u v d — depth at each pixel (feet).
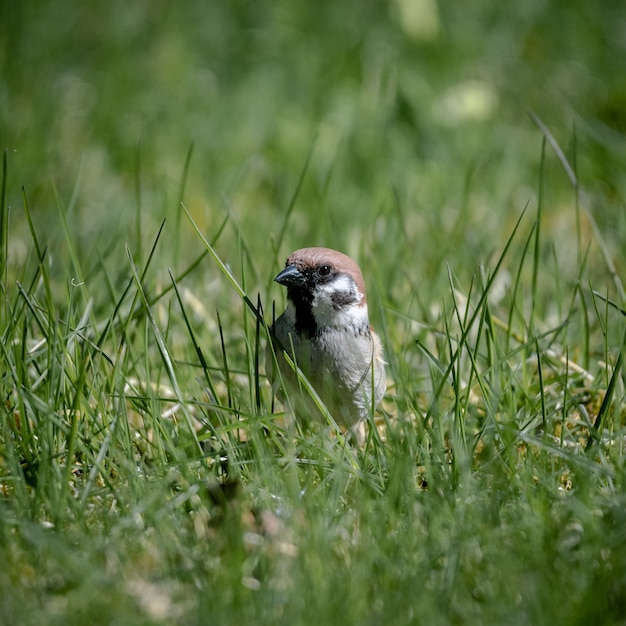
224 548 21.47
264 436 26.40
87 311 29.01
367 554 20.62
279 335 30.55
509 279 40.88
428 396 32.50
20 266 40.42
